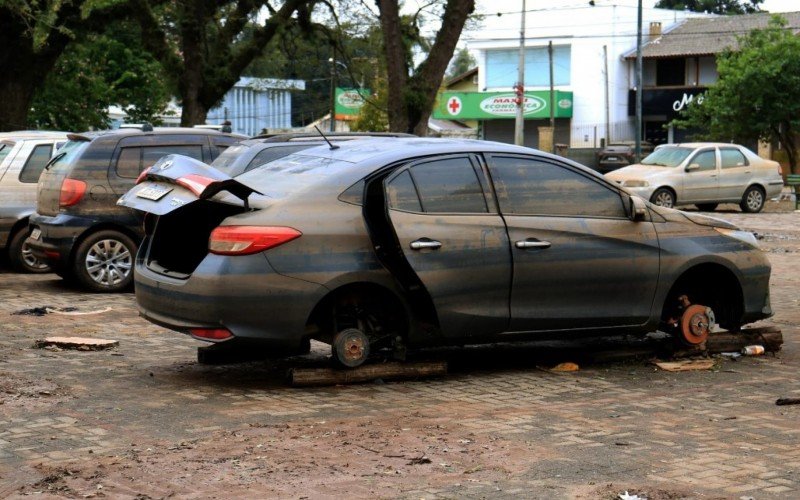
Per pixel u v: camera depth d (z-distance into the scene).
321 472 5.36
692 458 5.70
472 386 7.63
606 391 7.50
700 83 60.84
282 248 7.10
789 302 12.33
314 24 33.62
